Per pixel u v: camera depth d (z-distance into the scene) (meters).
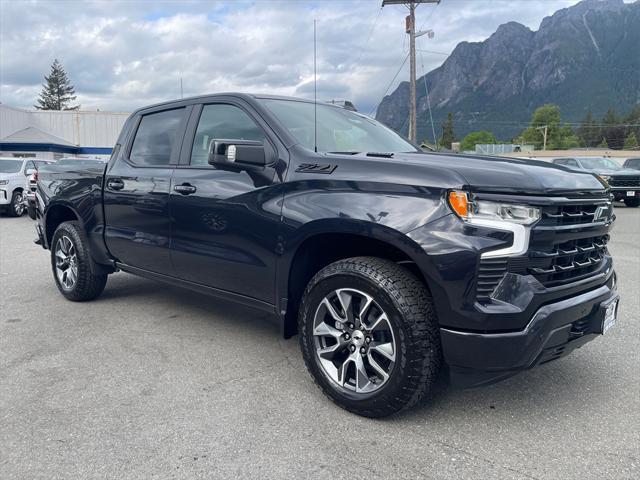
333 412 3.01
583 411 3.04
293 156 3.28
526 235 2.57
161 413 2.98
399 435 2.76
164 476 2.40
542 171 2.86
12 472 2.42
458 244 2.56
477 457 2.57
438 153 3.52
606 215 3.14
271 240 3.27
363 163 2.97
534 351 2.60
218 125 3.87
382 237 2.75
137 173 4.34
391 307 2.71
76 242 5.02
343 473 2.44
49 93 84.31
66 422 2.88
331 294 2.98
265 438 2.73
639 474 2.43
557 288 2.71
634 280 6.36
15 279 6.36
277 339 4.23
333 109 4.21
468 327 2.59
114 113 36.88
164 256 4.10
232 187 3.52
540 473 2.44
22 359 3.77
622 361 3.78
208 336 4.28
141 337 4.25
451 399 3.17
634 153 56.16
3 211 14.88
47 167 5.64
